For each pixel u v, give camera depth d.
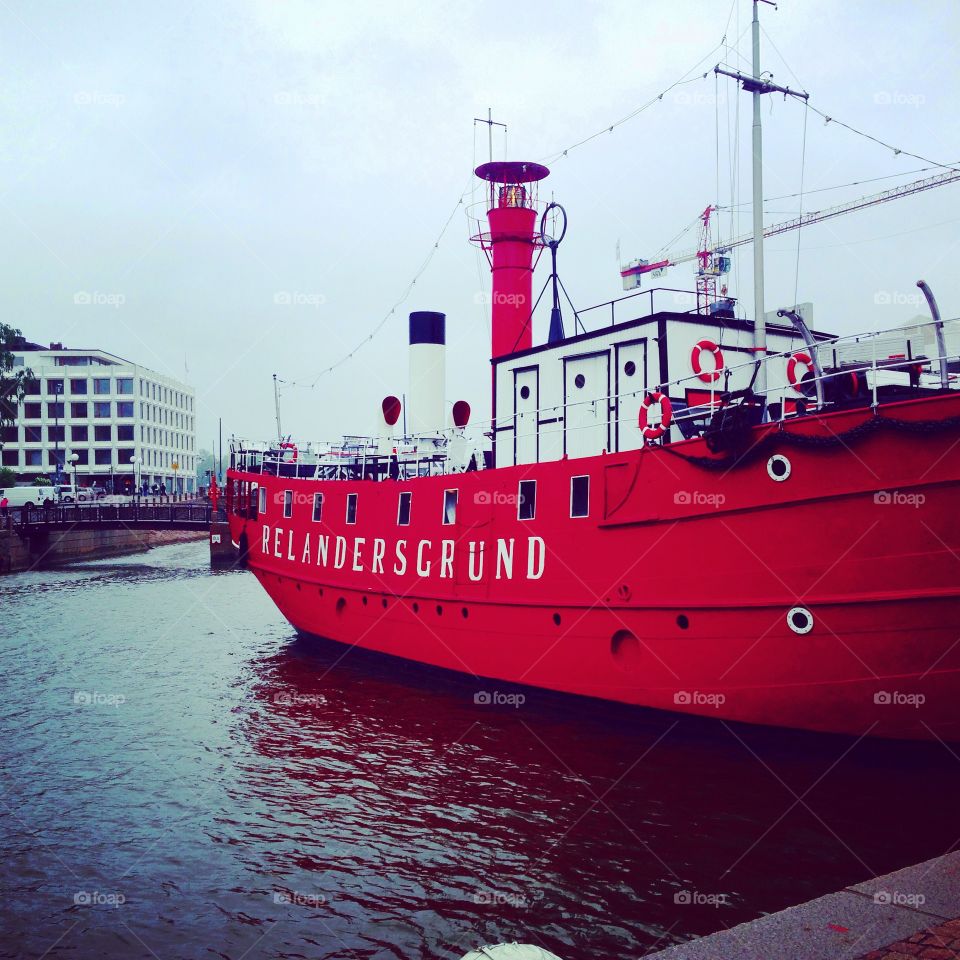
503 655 17.08
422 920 9.48
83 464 104.12
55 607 36.03
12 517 56.38
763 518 12.70
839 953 6.29
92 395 104.00
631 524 14.39
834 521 12.02
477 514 17.55
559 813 12.10
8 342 71.44
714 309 18.52
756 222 15.23
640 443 17.09
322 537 23.06
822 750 13.05
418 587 19.23
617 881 10.07
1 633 29.11
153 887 10.43
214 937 9.31
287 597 24.97
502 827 11.72
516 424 20.16
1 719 17.91
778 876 10.02
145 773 14.44
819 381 12.38
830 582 12.13
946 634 11.43
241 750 15.59
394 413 23.64
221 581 47.69
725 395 13.38
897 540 11.55
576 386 18.69
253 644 26.64
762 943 6.50
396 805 12.68
